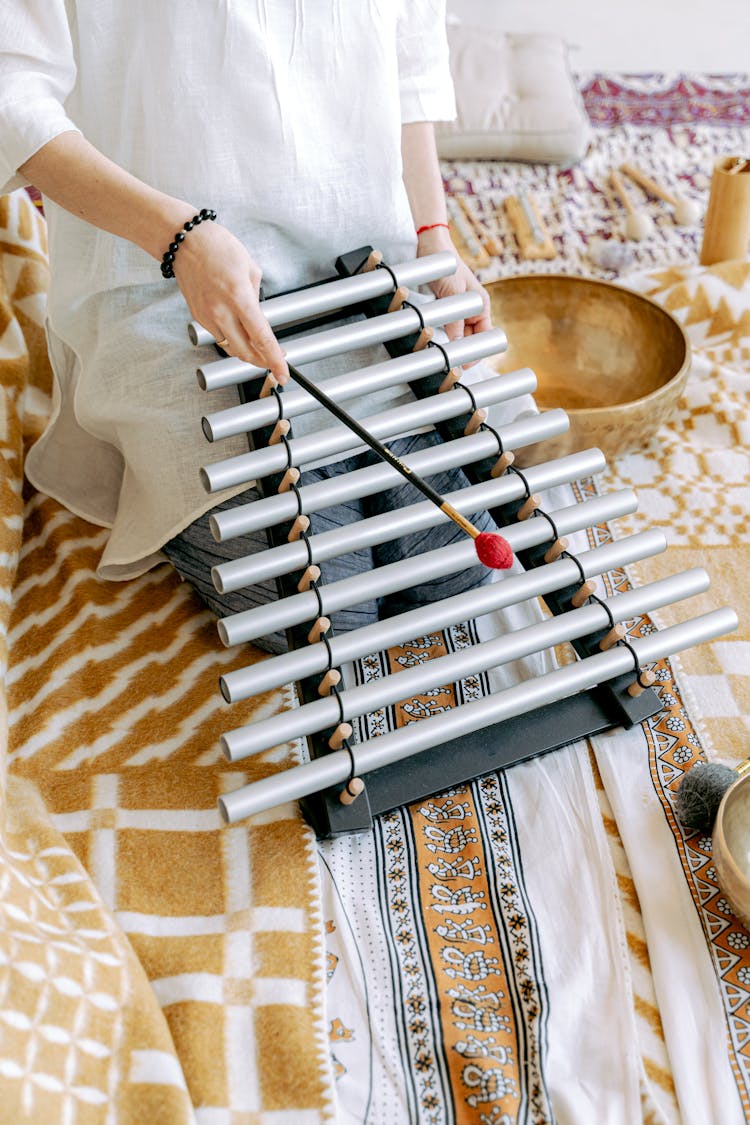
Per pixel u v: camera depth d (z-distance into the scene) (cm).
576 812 145
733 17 355
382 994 127
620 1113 116
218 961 127
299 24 142
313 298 153
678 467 196
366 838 142
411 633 143
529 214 260
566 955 130
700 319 224
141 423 153
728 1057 121
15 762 147
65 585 171
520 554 158
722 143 287
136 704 156
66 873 131
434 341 158
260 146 145
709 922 133
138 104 144
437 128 274
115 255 151
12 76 132
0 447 173
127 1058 114
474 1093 117
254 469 142
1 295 190
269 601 158
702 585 155
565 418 157
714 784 138
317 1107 115
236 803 132
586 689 155
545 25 353
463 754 147
